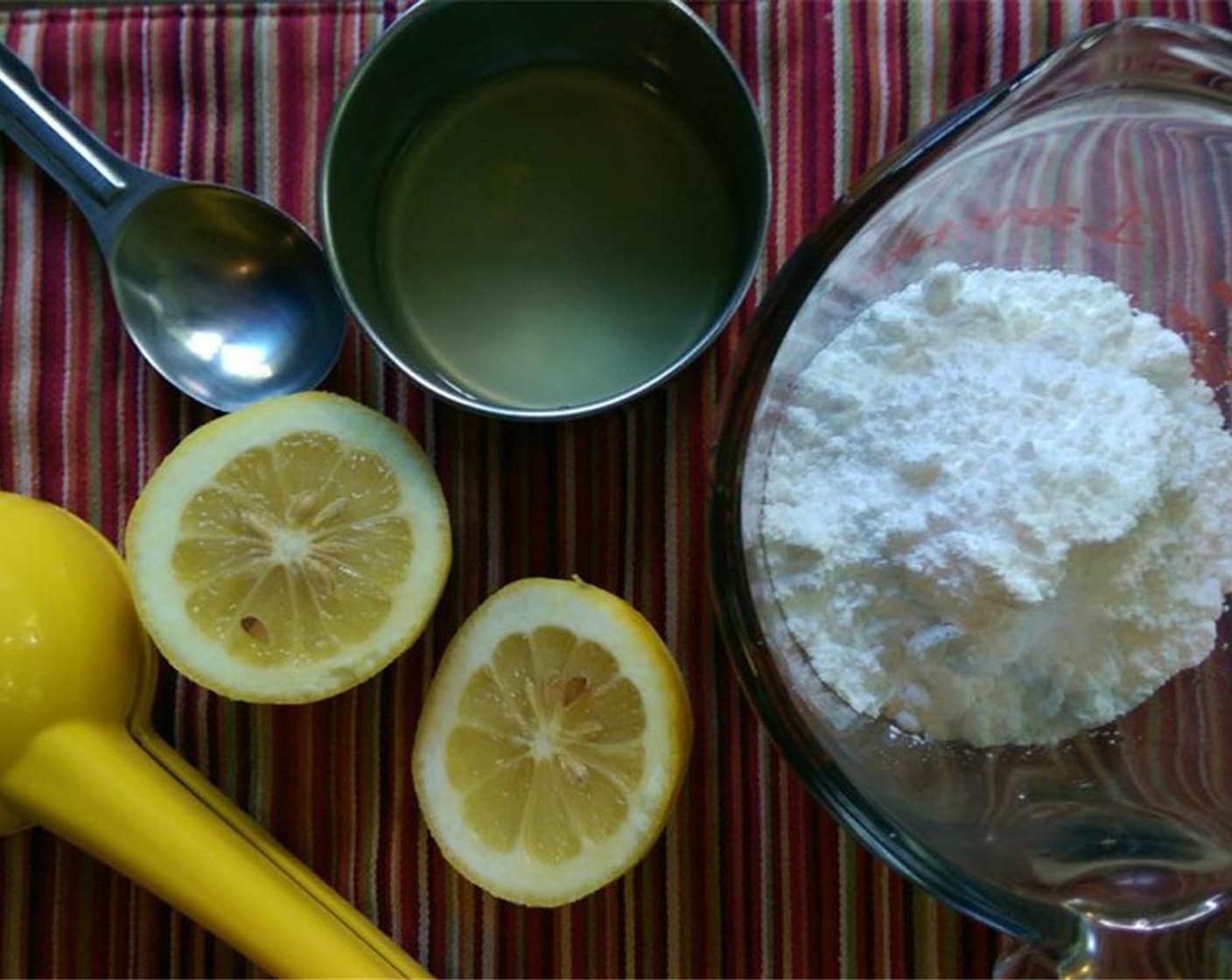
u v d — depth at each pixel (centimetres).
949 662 20
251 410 23
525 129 25
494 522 25
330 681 23
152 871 21
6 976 25
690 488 24
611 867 23
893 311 21
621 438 24
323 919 22
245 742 25
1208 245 23
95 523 25
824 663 21
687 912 24
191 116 25
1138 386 20
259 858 22
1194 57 20
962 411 20
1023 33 24
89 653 22
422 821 24
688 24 22
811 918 24
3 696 21
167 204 24
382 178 24
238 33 25
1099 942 20
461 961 24
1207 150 22
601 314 24
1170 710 21
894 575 20
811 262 20
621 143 24
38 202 25
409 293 24
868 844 21
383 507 23
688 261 24
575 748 23
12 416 25
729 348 24
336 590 23
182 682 25
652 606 24
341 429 23
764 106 25
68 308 25
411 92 24
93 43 25
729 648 21
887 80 24
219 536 23
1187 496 20
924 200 22
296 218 25
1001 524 19
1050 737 21
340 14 25
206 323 25
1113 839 22
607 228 24
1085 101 21
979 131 20
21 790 21
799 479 21
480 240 24
